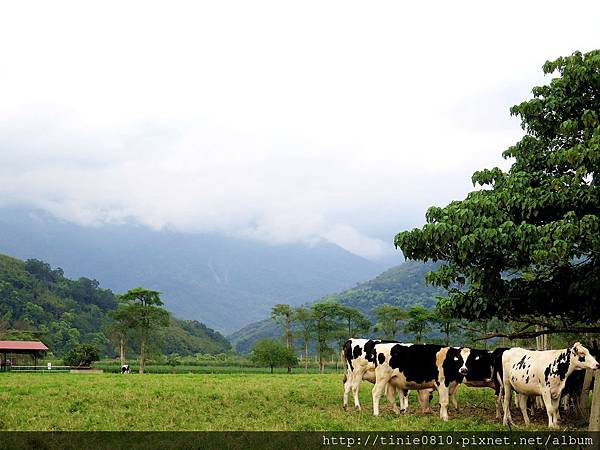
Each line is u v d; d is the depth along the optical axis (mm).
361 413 21047
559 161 17266
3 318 147250
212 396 25562
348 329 101438
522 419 20641
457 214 17516
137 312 89875
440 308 20812
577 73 17703
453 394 22688
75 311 176375
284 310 100500
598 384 15094
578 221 15125
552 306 19125
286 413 20812
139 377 47469
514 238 16578
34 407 21375
